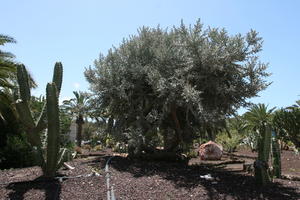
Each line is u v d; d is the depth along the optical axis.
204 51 8.91
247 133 25.11
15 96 8.17
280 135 22.88
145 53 10.52
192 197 6.43
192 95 8.39
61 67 8.55
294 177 9.02
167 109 10.07
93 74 10.60
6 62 13.55
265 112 24.64
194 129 11.59
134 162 9.97
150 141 11.22
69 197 6.27
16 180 7.55
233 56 8.95
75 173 8.04
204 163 13.30
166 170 8.94
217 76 9.46
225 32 9.24
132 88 10.50
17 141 13.30
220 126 11.12
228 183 7.61
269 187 7.47
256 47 9.13
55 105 7.40
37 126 7.83
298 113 22.19
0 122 14.74
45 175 7.60
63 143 17.58
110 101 10.83
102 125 11.70
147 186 7.05
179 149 11.69
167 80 9.22
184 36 9.51
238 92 9.37
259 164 7.75
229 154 20.81
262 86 9.40
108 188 6.70
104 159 10.47
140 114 10.60
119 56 10.67
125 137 10.75
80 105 11.62
